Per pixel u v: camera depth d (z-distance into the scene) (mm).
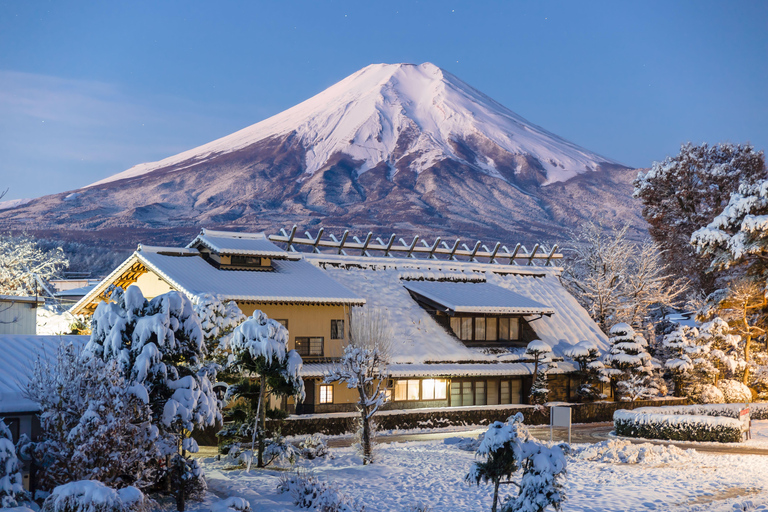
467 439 34375
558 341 52562
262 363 25578
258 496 21844
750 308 53188
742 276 53812
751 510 21094
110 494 14969
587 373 49156
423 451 32438
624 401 49188
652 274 64875
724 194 73312
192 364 21312
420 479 25703
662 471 27297
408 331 46719
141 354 19234
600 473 26938
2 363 21812
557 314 55781
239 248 43562
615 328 51375
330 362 41781
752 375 51656
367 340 34156
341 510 20203
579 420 47031
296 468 27328
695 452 31219
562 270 62688
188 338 20656
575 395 50094
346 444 35156
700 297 70375
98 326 19812
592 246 68875
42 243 142875
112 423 17359
